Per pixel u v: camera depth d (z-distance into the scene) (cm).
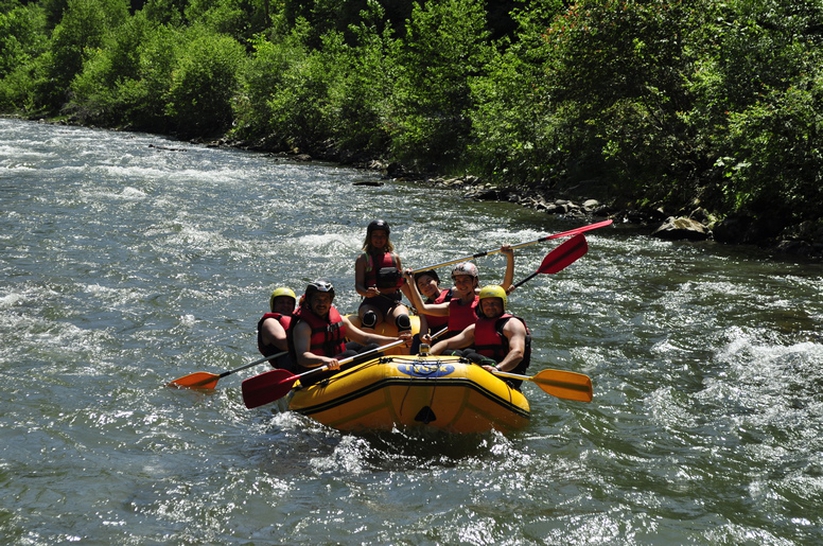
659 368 662
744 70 1263
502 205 1675
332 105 2966
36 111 5978
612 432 535
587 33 1494
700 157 1496
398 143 2522
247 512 412
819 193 1222
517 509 421
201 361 658
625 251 1177
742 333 754
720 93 1303
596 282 964
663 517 413
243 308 815
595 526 403
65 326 729
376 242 665
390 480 453
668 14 1469
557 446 507
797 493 445
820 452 504
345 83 2977
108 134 3891
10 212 1310
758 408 579
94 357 652
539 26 2045
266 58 3644
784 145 1172
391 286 639
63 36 6188
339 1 4438
